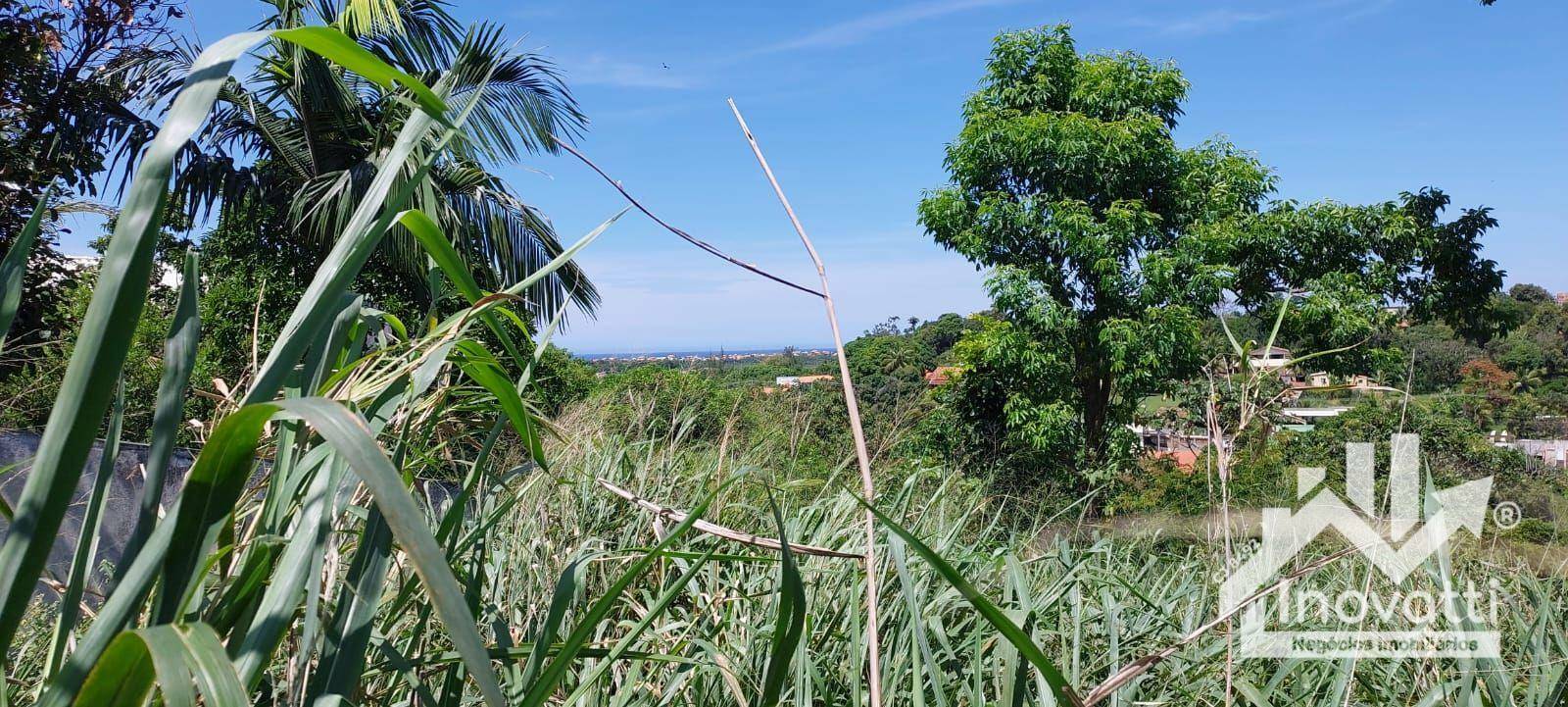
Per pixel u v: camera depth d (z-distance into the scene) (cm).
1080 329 1120
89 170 569
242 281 784
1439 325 1232
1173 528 327
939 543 233
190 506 57
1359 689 183
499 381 83
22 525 51
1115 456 964
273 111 764
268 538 71
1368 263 1175
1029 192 1167
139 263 54
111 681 50
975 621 187
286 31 57
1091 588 222
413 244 658
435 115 67
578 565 104
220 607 72
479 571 115
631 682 156
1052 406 987
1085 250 1054
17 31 495
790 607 81
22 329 457
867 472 93
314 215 739
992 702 146
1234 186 1197
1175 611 226
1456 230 1188
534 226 805
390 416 94
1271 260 1156
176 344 65
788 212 93
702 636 179
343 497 82
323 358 89
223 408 108
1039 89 1183
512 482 273
